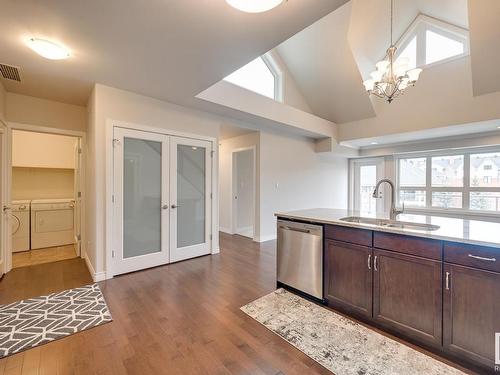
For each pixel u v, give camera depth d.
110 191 3.04
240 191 6.13
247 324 2.06
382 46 4.75
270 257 3.95
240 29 1.94
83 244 3.85
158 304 2.39
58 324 2.05
